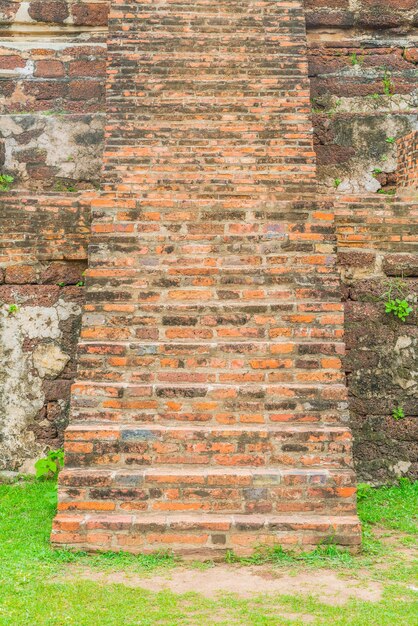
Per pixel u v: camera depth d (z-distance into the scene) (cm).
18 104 838
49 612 361
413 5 870
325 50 865
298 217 577
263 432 477
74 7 864
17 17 862
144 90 680
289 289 544
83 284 655
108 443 474
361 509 557
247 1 732
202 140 654
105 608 367
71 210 649
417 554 456
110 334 523
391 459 635
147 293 540
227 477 462
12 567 420
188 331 523
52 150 797
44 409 648
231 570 427
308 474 465
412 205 644
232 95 681
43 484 618
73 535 449
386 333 640
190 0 730
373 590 396
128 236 563
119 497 460
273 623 351
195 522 449
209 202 578
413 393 637
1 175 793
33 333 652
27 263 652
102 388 494
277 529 450
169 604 372
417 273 645
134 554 446
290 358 511
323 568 427
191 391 493
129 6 723
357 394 637
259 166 642
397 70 862
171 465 474
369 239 644
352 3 868
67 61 844
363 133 827
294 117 671
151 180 627
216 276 547
